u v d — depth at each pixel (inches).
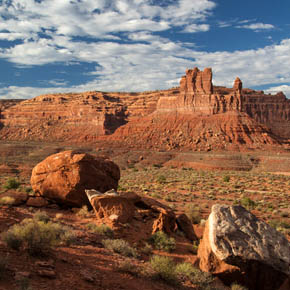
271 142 6304.1
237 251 413.4
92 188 905.5
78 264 364.5
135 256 496.4
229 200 1872.5
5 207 615.2
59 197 888.9
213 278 429.4
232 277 418.6
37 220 582.6
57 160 924.6
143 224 736.3
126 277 362.0
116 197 739.4
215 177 3491.6
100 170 940.0
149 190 2282.2
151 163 5393.7
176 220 816.3
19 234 352.2
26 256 334.0
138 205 864.3
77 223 684.1
